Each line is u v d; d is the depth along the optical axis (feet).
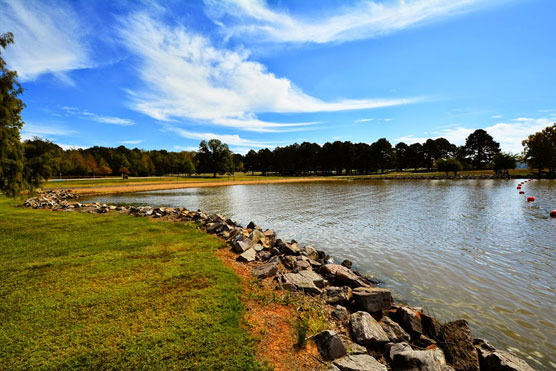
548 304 25.36
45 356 14.33
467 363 16.55
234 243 37.70
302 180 271.90
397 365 14.73
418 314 20.95
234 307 19.86
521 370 15.37
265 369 13.66
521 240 47.21
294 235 53.21
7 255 31.40
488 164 369.71
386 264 36.37
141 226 50.49
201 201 110.22
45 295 21.24
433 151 410.52
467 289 28.63
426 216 70.69
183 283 23.95
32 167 50.21
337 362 14.25
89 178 291.38
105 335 16.15
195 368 13.58
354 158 374.84
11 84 45.60
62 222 52.90
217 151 330.13
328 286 27.50
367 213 76.38
